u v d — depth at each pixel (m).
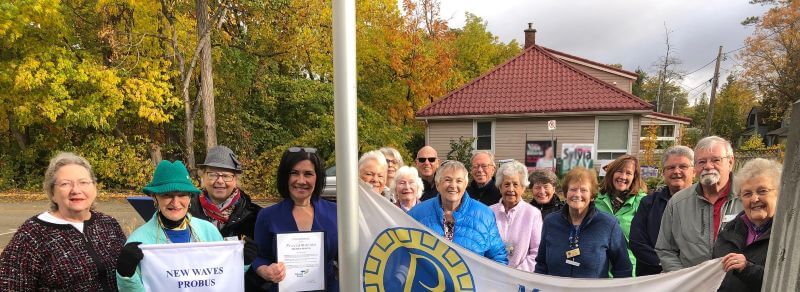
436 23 22.31
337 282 2.73
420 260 2.85
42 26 12.48
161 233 2.50
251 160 14.68
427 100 22.41
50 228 2.39
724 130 48.12
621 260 3.08
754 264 2.41
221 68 15.86
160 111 13.09
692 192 3.11
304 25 15.16
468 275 2.82
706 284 2.50
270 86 18.36
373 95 21.97
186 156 15.23
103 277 2.49
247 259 2.52
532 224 3.69
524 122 16.58
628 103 15.31
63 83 12.82
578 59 20.38
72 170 2.45
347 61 1.76
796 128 1.38
